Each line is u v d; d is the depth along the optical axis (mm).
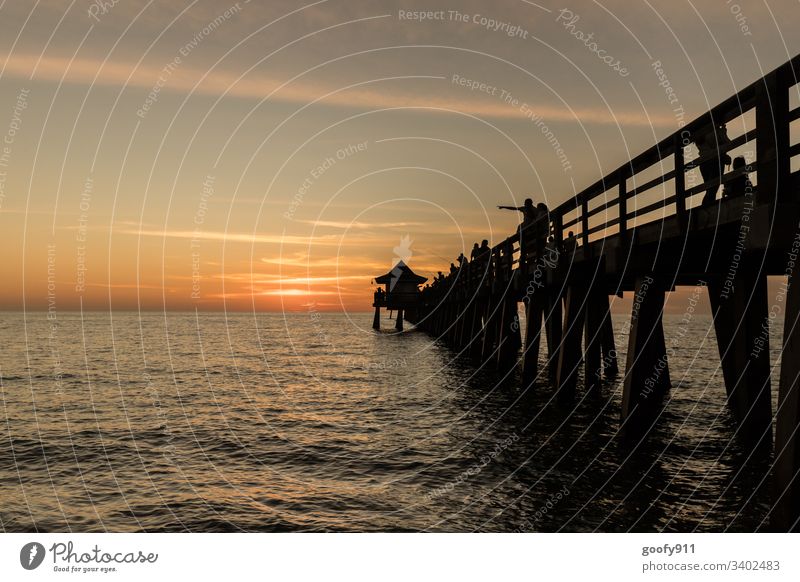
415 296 57594
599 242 10117
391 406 15930
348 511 7805
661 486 7734
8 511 8164
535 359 15578
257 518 7668
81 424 14477
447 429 12547
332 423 13852
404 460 10203
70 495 8836
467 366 23922
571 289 12914
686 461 8797
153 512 8031
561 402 13336
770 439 8906
